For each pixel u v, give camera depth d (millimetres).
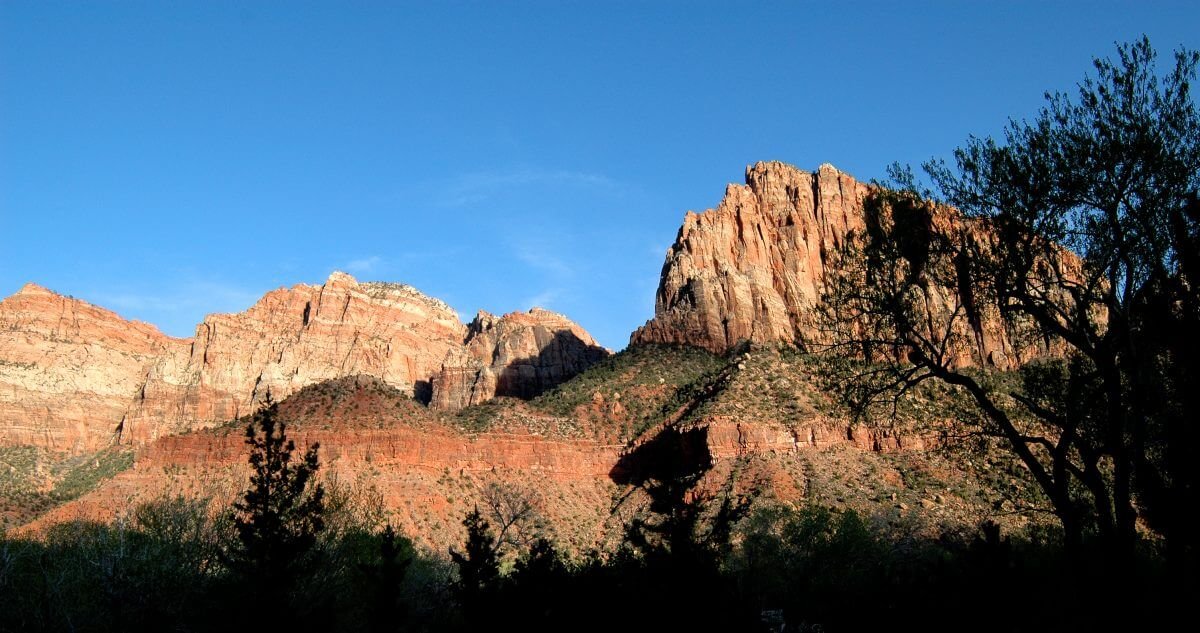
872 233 35125
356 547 48250
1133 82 30500
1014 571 28703
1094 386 35531
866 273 35312
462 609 43156
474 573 41531
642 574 37094
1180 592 28750
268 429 40781
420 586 53625
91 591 38594
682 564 36125
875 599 31922
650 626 35750
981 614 28438
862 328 36000
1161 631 28250
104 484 103375
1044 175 30953
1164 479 32688
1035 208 31312
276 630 37094
